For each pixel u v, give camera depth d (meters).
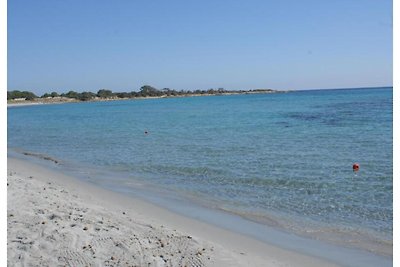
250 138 27.94
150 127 40.25
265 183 14.52
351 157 19.27
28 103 146.75
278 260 7.70
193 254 7.54
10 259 6.70
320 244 8.64
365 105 64.00
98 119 56.28
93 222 8.71
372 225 9.93
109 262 6.85
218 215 10.78
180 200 12.36
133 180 15.49
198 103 108.94
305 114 50.00
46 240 7.41
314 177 15.26
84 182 15.08
